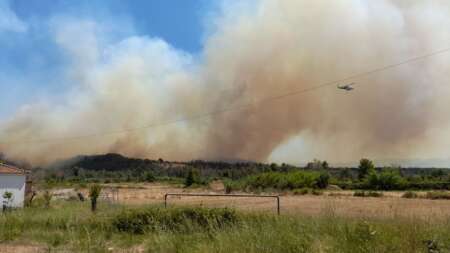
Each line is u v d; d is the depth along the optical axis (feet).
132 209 55.11
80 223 50.21
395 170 293.43
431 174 358.02
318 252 27.12
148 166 651.25
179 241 34.27
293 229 34.24
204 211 48.16
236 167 472.85
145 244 38.42
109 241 41.27
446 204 124.47
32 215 59.93
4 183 112.98
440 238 28.50
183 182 393.09
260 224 38.29
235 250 28.22
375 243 26.91
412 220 36.86
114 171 590.14
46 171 465.47
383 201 145.48
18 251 36.68
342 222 36.60
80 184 310.04
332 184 294.05
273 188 268.41
